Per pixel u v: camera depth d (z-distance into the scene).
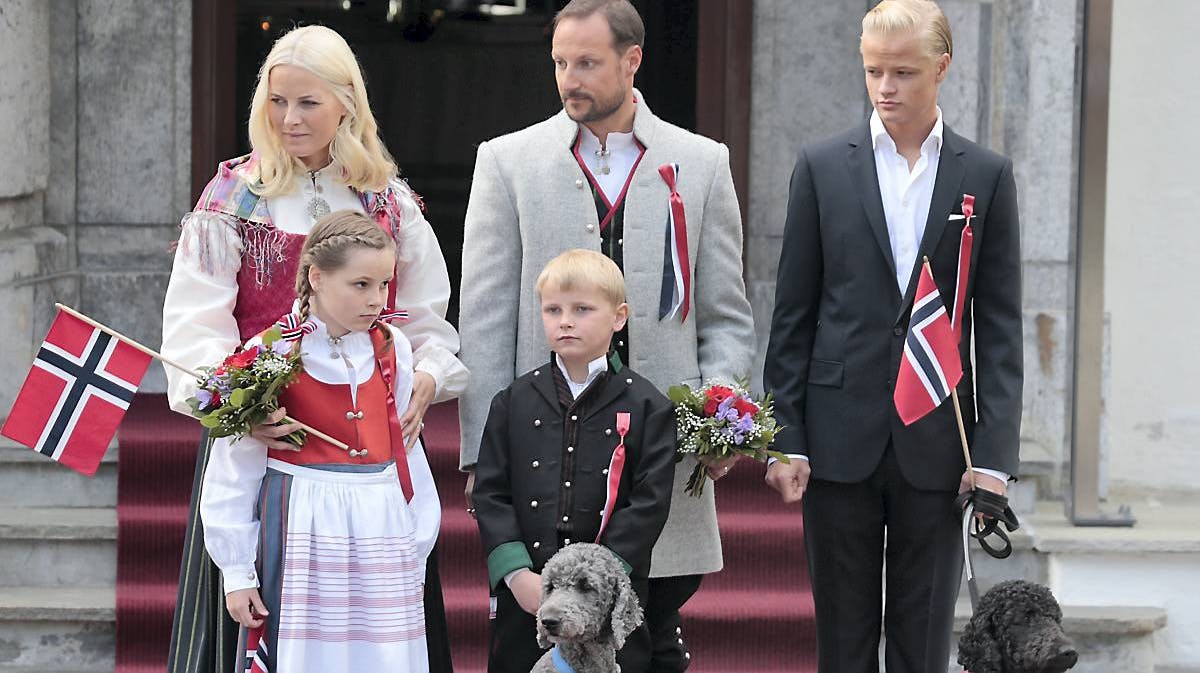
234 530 14.34
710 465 15.56
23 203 27.34
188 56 28.39
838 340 16.34
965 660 14.84
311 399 14.47
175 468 23.44
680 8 32.16
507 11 36.66
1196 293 25.02
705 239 16.34
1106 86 22.19
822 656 16.94
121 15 28.14
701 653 22.05
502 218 16.27
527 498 15.22
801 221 16.53
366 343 14.74
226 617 14.80
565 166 16.05
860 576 16.69
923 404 15.84
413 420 15.02
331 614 14.38
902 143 16.36
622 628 13.80
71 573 22.92
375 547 14.49
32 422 14.86
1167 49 24.91
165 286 28.38
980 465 16.17
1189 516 23.69
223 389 14.05
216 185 15.21
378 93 36.53
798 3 28.52
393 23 36.41
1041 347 24.89
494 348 16.08
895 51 15.66
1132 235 25.05
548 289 15.07
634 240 15.98
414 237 15.68
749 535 23.02
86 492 23.97
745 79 28.67
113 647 22.08
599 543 15.00
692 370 16.19
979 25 24.69
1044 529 22.64
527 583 14.88
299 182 15.21
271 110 14.96
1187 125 24.97
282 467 14.54
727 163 16.52
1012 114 24.81
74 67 28.16
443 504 23.94
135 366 14.94
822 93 28.69
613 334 15.83
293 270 15.04
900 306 16.17
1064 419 24.02
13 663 21.94
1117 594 22.28
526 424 15.34
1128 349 25.09
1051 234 24.94
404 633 14.53
